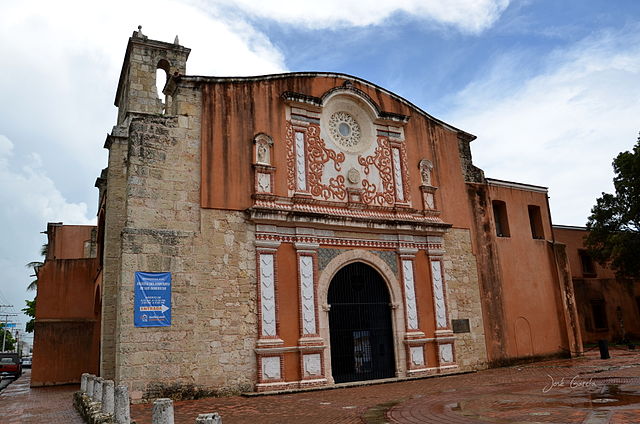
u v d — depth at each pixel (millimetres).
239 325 16547
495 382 17016
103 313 19562
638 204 29359
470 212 23656
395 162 21750
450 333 21078
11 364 32750
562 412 10289
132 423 9500
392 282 20203
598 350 28984
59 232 32844
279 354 16906
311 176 19422
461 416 10672
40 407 15852
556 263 25875
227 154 17750
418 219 21375
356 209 20109
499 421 9773
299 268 18016
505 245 24422
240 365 16266
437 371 20266
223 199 17297
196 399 15242
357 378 18688
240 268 17031
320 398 14977
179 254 16094
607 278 36188
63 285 25859
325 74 20781
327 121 20516
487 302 22844
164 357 15117
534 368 20984
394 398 14367
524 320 23891
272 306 17172
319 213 18531
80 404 13734
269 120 18922
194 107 17625
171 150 16859
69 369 24938
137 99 23781
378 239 20359
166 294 15570
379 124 21766
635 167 28828
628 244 29359
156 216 16109
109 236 20484
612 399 11680
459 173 23891
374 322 19641
